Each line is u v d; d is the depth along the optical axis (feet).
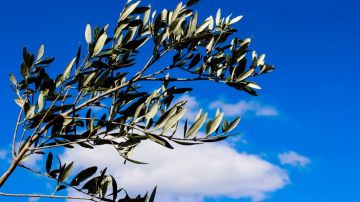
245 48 9.62
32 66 9.27
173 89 9.70
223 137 7.61
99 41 8.25
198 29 9.12
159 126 7.65
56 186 7.63
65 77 8.36
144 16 8.99
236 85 9.48
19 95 8.81
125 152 8.36
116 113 8.56
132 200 7.63
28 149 8.02
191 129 7.57
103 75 8.40
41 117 8.19
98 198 7.67
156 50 8.85
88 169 7.77
